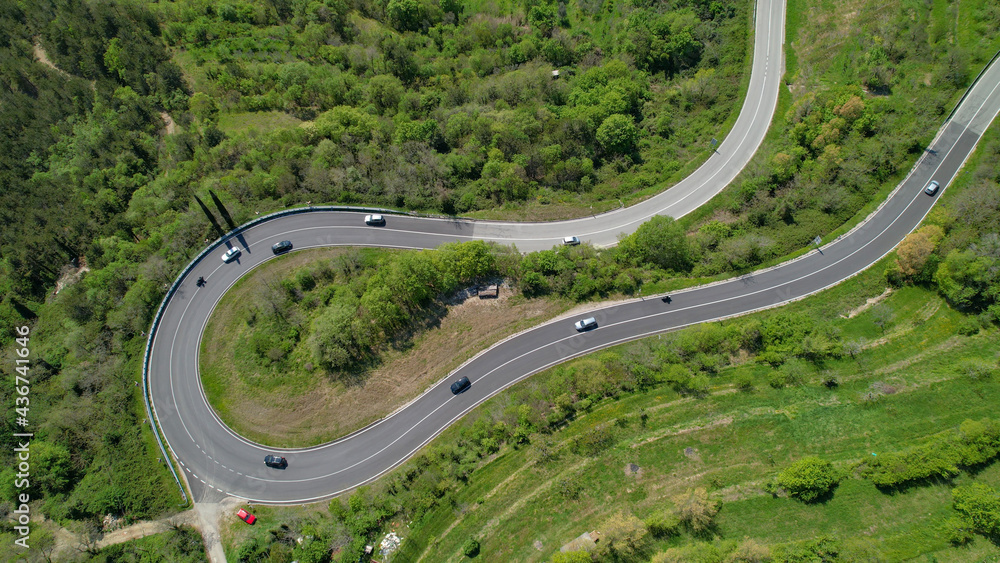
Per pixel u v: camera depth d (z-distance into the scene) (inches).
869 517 2404.0
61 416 3009.4
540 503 2652.6
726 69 4537.4
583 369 3002.0
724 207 3826.3
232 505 2874.0
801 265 3440.0
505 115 4192.9
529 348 3260.3
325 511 2834.6
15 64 4987.7
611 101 4153.5
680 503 2460.6
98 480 2891.2
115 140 4298.7
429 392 3139.8
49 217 3919.8
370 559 2613.2
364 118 4168.3
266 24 5408.5
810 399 2819.9
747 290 3388.3
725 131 4185.5
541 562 2469.2
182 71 4938.5
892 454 2490.2
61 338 3385.8
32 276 3740.2
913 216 3496.6
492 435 2906.0
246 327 3307.1
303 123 4338.1
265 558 2684.5
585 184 3912.4
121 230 3754.9
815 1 4616.1
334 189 3796.8
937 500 2400.3
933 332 3006.9
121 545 2741.1
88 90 4785.9
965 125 3718.0
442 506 2709.2
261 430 3051.2
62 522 2802.7
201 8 5305.1
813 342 2962.6
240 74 4694.9
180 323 3353.8
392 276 3189.0
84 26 4990.2
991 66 3850.9
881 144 3713.1
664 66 4763.8
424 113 4473.4
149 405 3115.2
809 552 2246.6
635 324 3316.9
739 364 3034.0
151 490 2891.2
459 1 5511.8
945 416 2655.0
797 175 3745.1
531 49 4943.4
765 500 2497.5
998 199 3208.7
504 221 3782.0
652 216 3774.6
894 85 4003.4
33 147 4480.8
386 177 3843.5
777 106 4259.4
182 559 2699.3
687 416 2832.2
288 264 3555.6
